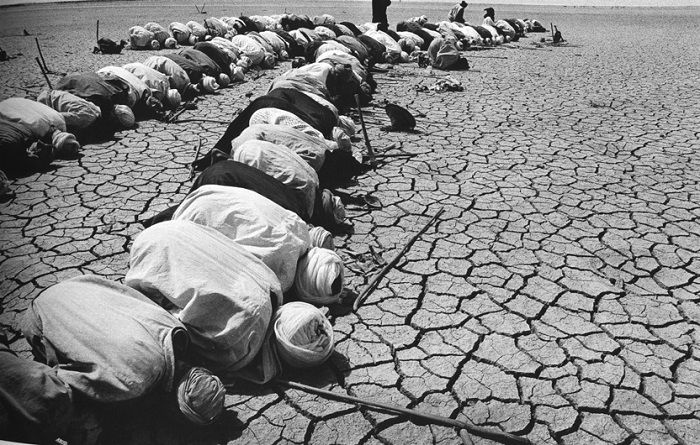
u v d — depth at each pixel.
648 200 6.31
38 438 2.66
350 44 14.62
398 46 16.88
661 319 4.17
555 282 4.66
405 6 44.31
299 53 16.31
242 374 3.50
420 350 3.84
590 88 12.95
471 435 3.15
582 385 3.53
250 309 3.38
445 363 3.72
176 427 3.12
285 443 3.08
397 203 6.22
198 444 3.05
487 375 3.61
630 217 5.86
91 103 8.16
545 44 22.36
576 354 3.80
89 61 14.82
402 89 12.65
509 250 5.18
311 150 6.22
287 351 3.46
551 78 14.27
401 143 8.44
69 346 2.97
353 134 8.48
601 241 5.35
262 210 4.12
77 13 31.00
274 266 3.97
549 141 8.59
